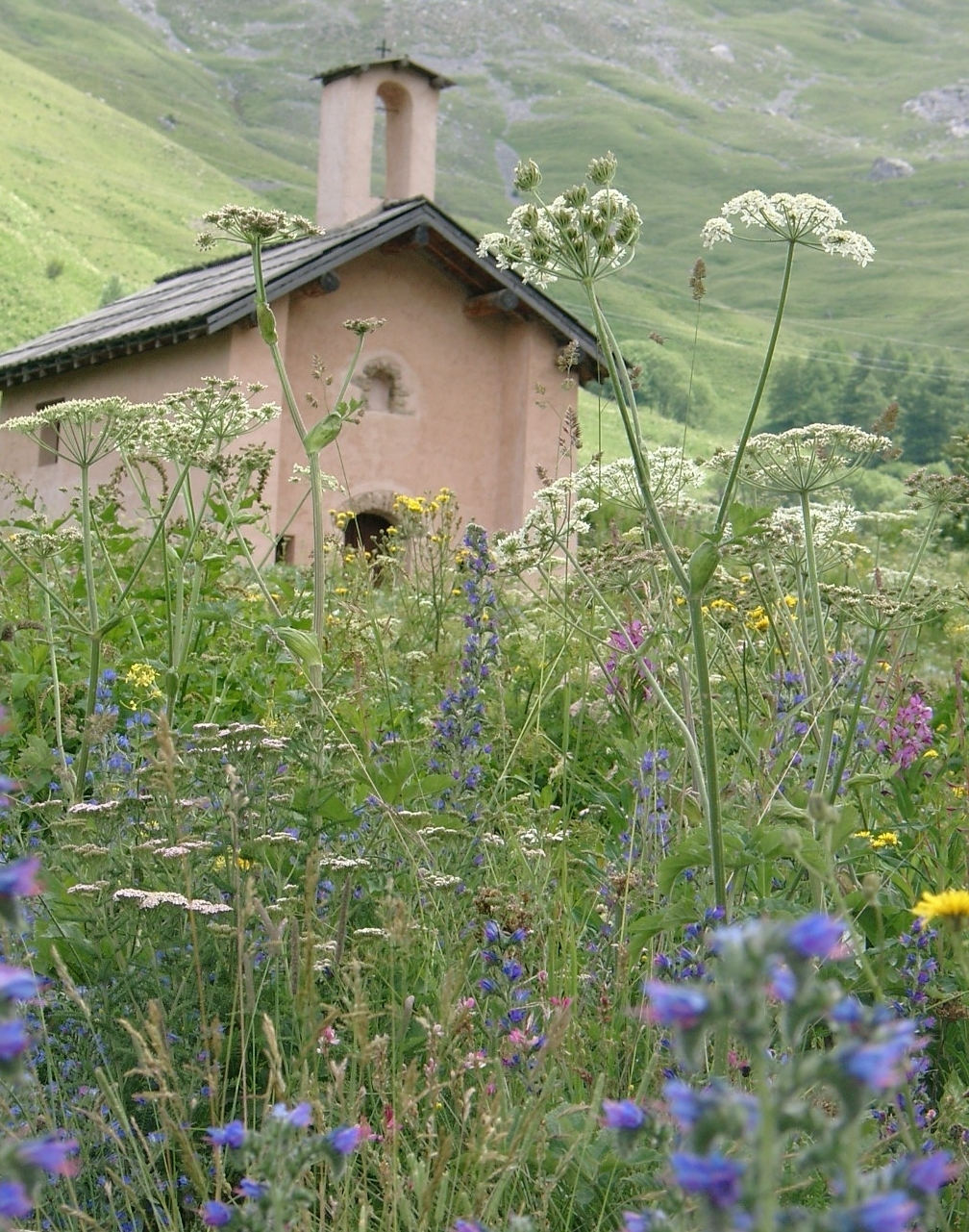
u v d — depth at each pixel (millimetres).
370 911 4160
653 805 4859
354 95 26734
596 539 6562
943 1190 2930
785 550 5180
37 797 5270
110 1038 3377
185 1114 3090
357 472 22516
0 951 3369
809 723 4828
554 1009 3439
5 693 6176
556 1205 3053
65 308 110812
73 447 5668
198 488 17969
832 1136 1391
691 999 1335
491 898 3445
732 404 164375
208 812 4133
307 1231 2590
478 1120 2949
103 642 7004
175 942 3676
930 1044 3584
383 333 22750
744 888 4207
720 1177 1256
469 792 5000
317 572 4902
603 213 3820
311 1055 3361
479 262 22359
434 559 8812
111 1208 2953
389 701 6227
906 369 169375
